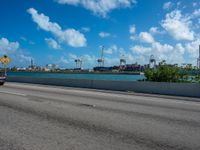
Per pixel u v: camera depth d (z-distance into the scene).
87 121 7.70
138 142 5.66
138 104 12.21
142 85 21.69
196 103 13.56
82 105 11.27
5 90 19.36
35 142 5.53
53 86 26.08
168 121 8.06
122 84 23.09
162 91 20.36
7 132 6.33
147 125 7.36
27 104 11.26
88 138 5.89
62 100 13.05
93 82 25.44
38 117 8.23
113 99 14.20
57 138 5.85
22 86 24.59
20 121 7.59
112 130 6.66
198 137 6.18
